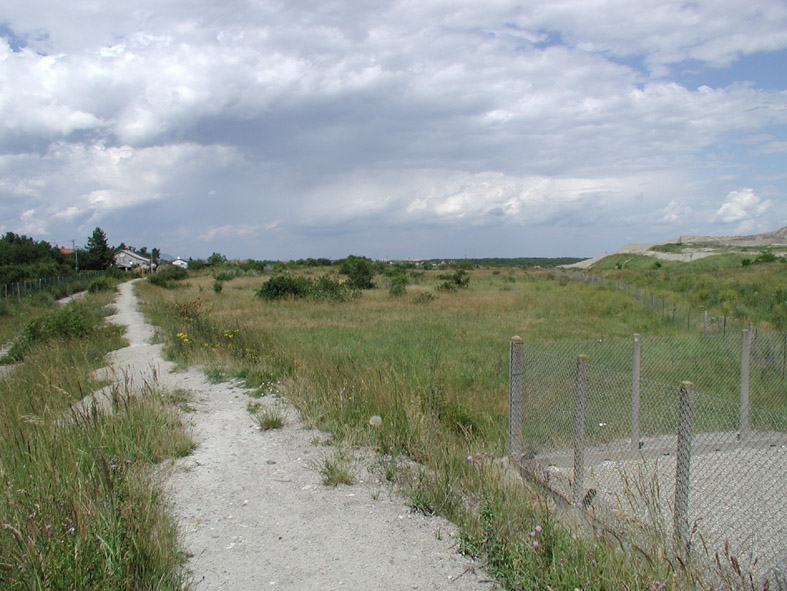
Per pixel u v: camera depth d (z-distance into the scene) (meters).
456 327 16.81
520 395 5.61
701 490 4.25
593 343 12.57
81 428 5.60
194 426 7.03
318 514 4.56
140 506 3.97
